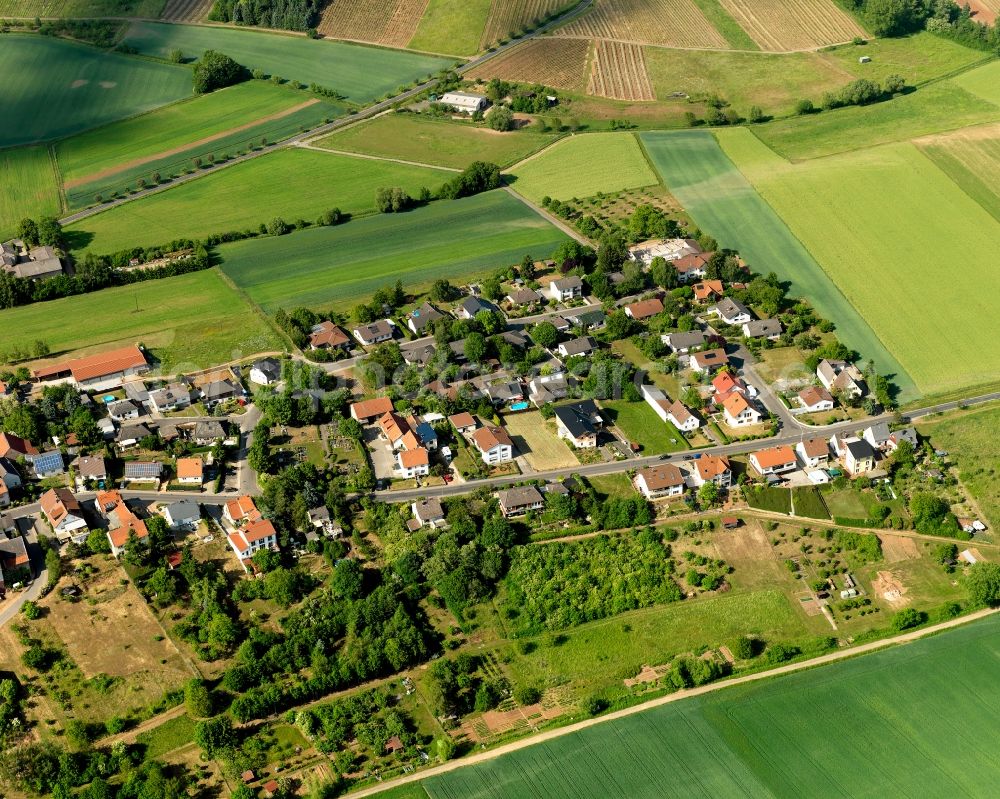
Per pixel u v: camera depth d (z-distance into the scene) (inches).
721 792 6727.4
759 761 6929.1
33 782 6943.9
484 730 7298.2
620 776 6870.1
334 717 7362.2
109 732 7278.5
